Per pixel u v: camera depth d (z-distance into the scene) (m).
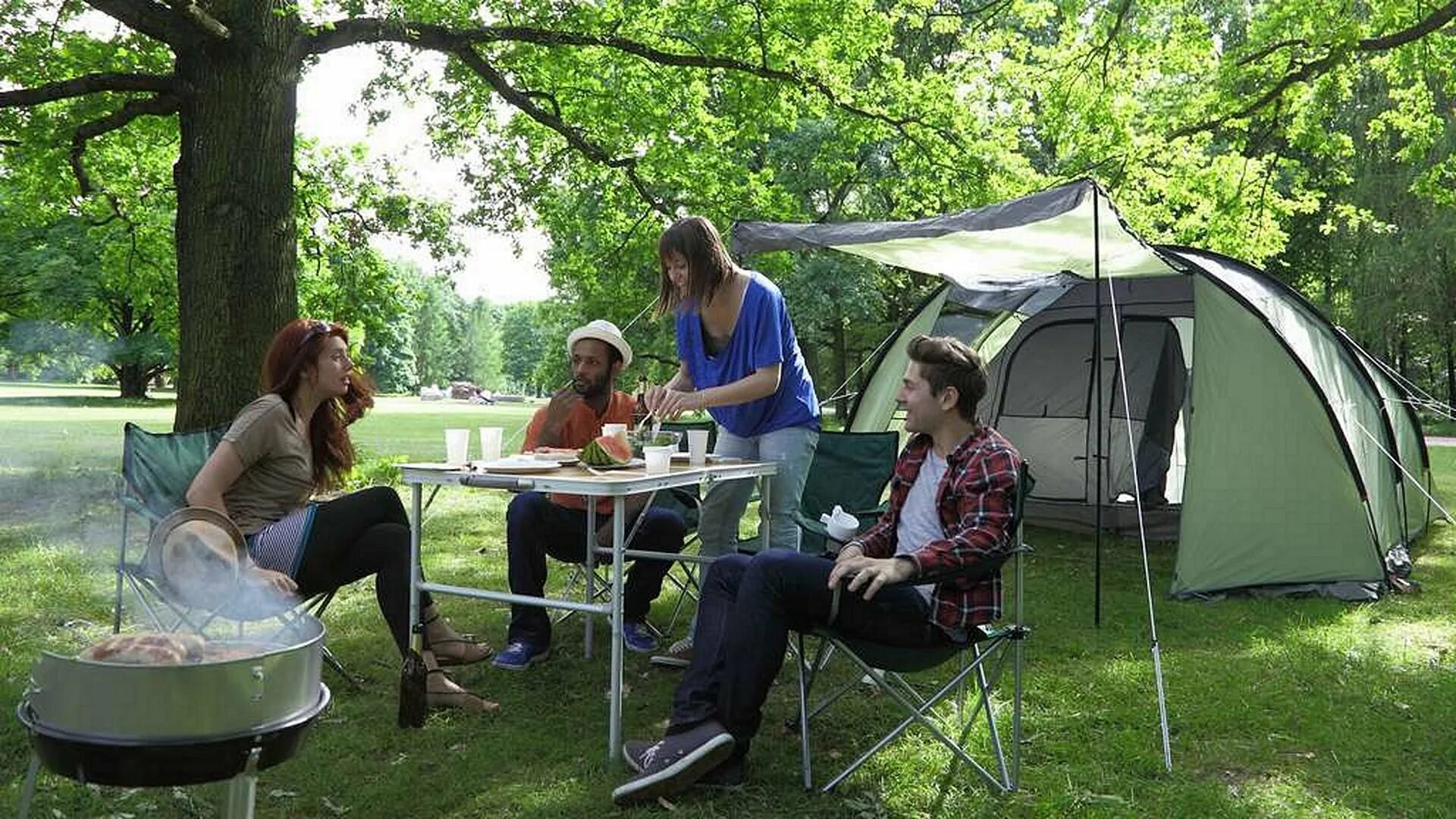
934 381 2.92
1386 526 6.34
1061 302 7.93
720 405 3.47
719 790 2.85
